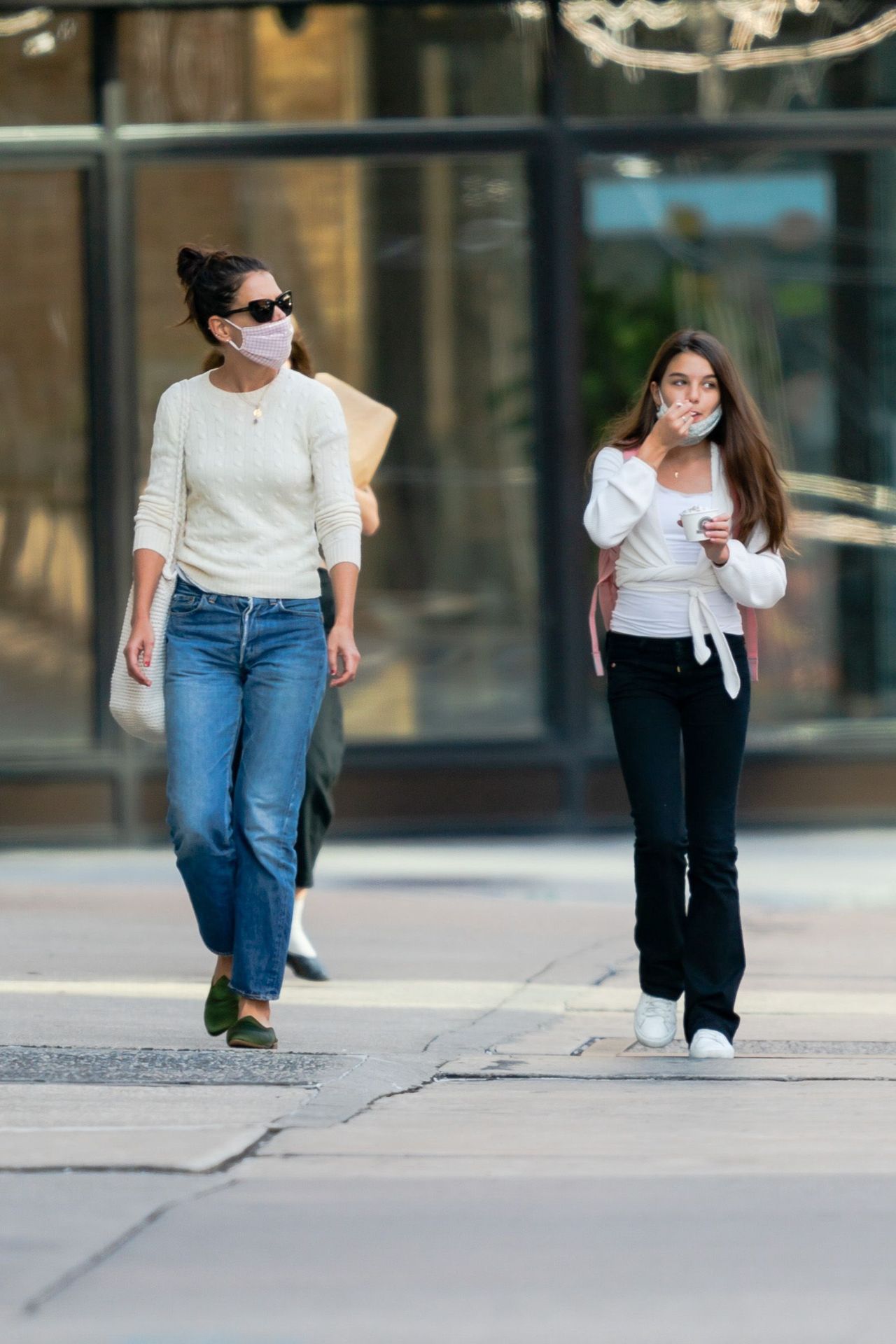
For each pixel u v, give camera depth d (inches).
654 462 761.6
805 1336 476.4
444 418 1405.0
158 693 773.3
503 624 1409.9
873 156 1407.5
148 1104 696.4
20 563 1397.6
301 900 947.3
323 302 1396.4
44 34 1378.0
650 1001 799.7
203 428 767.1
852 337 1416.1
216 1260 530.9
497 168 1393.9
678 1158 634.8
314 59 1385.3
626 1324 484.4
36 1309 493.0
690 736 780.6
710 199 1403.8
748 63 1398.9
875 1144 652.7
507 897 1215.6
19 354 1391.5
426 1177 612.4
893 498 1427.2
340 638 766.5
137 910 1163.9
